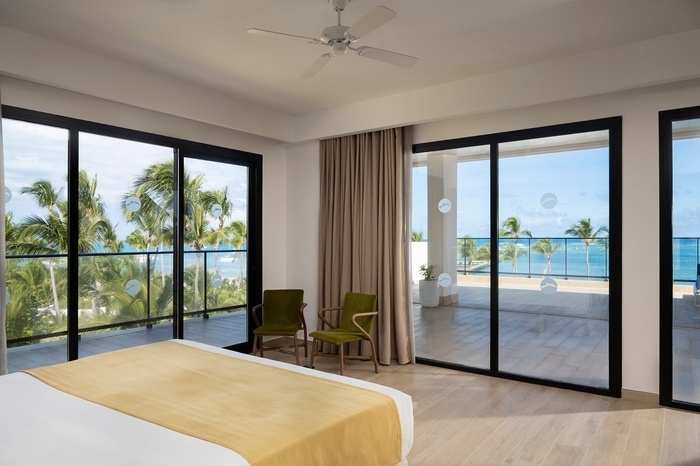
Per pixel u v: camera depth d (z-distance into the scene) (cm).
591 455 295
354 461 202
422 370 488
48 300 392
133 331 454
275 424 195
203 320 520
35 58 353
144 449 170
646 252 387
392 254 520
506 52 383
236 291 558
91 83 386
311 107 548
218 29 341
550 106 435
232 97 507
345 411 211
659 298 381
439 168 507
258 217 578
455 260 496
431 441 315
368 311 492
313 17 322
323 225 575
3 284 348
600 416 358
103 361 288
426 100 475
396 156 517
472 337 484
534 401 393
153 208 472
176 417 201
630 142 394
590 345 416
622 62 370
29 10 311
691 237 372
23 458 163
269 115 556
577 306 423
